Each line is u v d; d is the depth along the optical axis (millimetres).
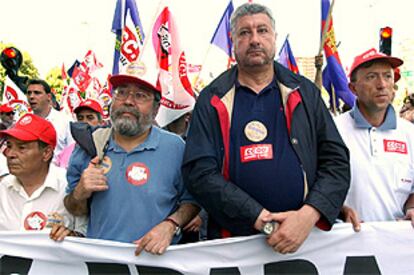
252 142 2529
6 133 2902
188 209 2738
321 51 5090
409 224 2693
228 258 2635
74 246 2664
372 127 2938
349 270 2662
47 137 2992
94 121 5906
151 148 2777
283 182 2488
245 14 2594
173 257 2635
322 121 2609
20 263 2686
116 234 2688
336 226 2664
